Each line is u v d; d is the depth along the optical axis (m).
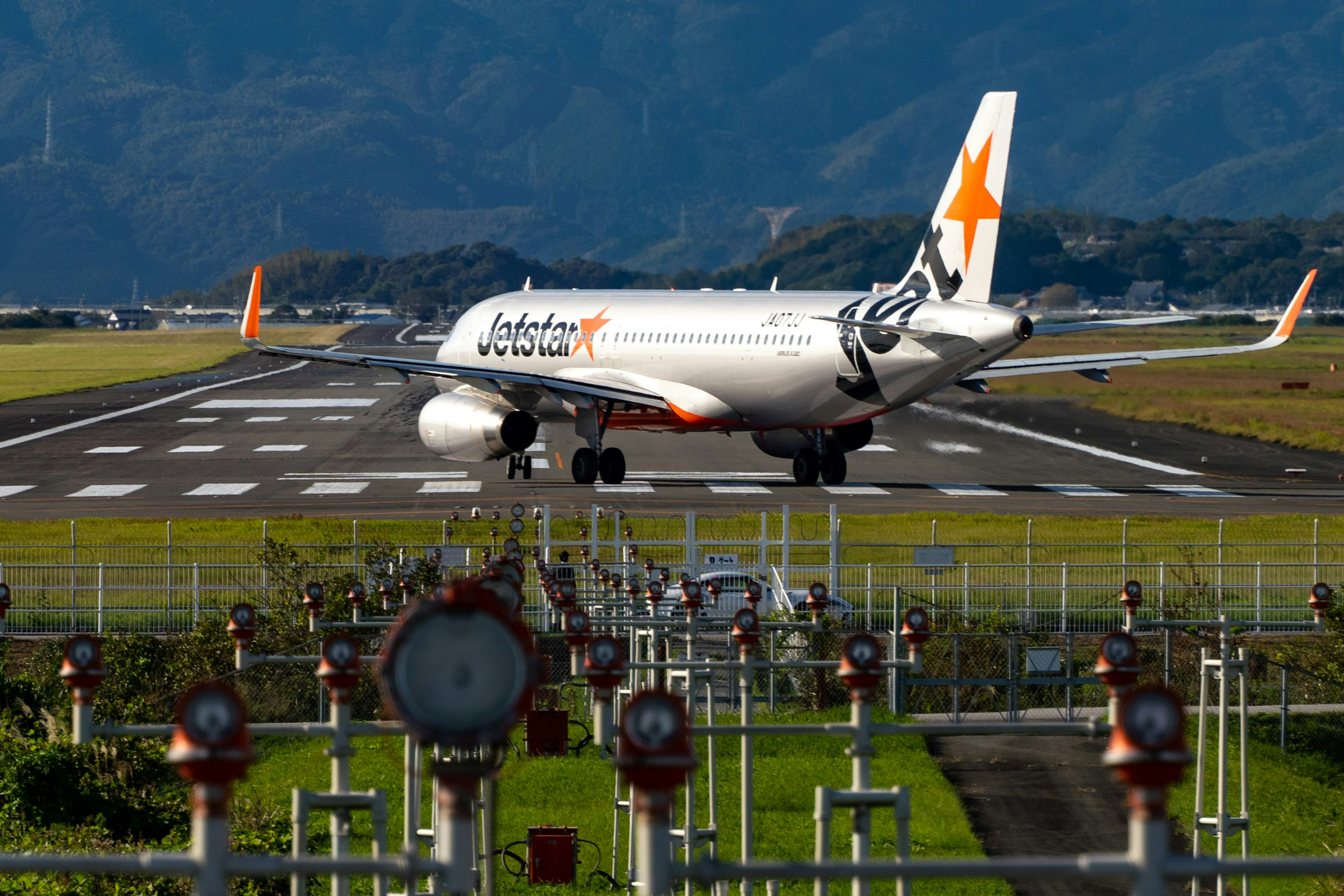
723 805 82.38
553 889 69.38
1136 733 26.94
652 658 74.56
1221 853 65.31
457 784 29.14
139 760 76.19
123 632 119.44
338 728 38.03
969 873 27.73
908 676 104.06
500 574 52.25
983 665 108.38
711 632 114.38
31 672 108.06
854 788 38.75
